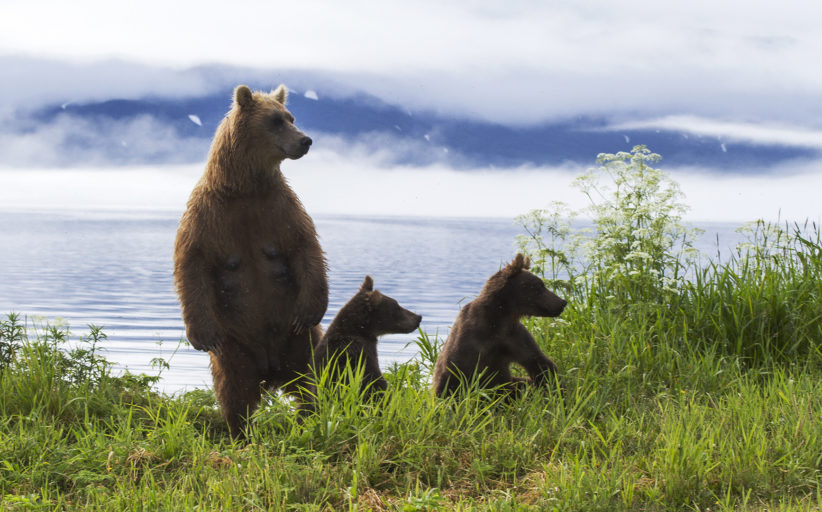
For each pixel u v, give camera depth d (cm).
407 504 747
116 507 771
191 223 1123
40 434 963
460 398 1099
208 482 815
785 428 930
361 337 1138
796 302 1380
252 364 1160
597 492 780
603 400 1110
